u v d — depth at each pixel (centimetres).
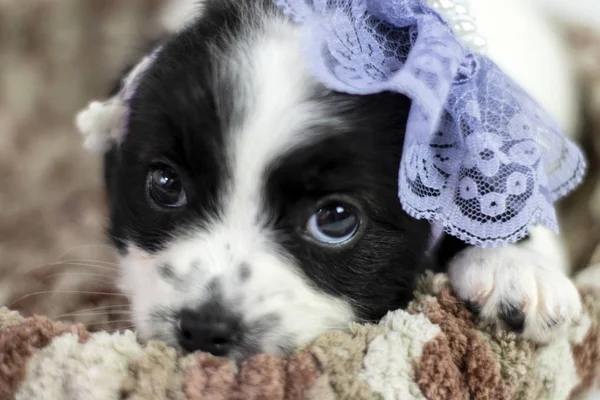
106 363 20
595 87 31
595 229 29
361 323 22
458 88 22
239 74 22
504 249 23
